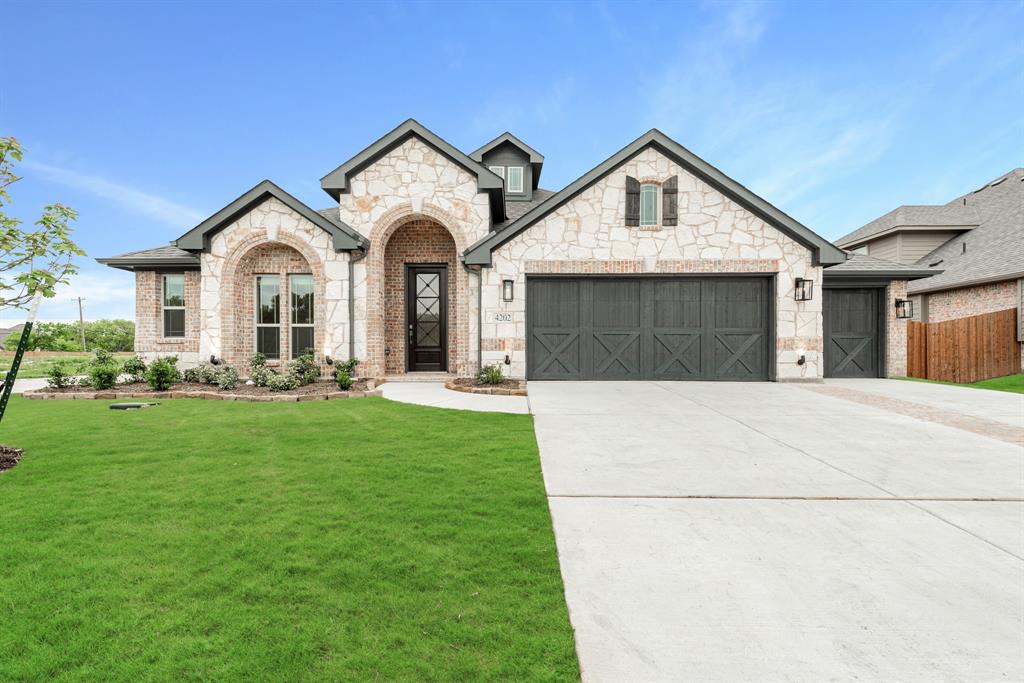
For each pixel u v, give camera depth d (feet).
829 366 42.57
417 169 39.37
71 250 17.33
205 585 8.70
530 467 15.79
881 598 8.42
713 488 13.80
